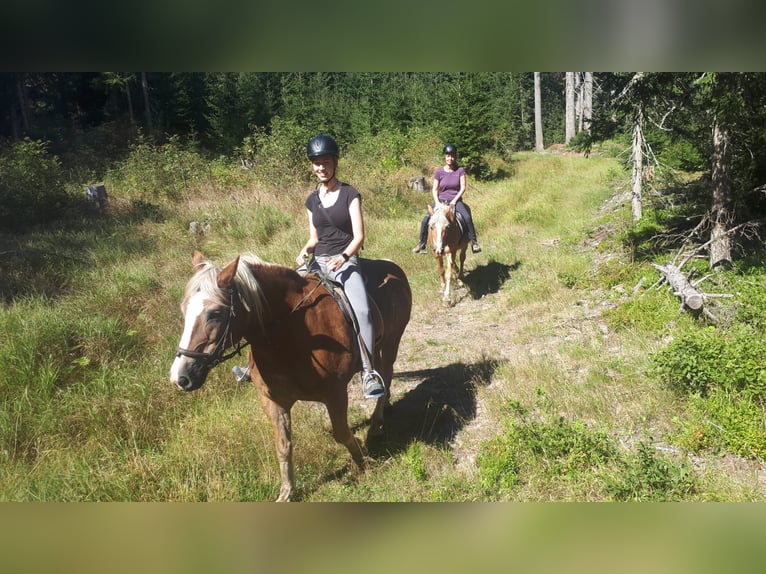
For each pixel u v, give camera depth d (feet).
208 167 55.42
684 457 14.19
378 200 51.88
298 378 12.58
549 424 15.60
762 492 12.60
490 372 20.71
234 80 97.45
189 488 13.57
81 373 18.51
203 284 10.73
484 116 75.66
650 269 28.19
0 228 36.24
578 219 46.93
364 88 120.78
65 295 24.45
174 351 20.38
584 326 24.04
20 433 15.29
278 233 38.78
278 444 13.10
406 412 18.39
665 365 17.01
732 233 27.02
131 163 54.90
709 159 33.65
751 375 15.71
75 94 99.25
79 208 40.93
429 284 32.65
